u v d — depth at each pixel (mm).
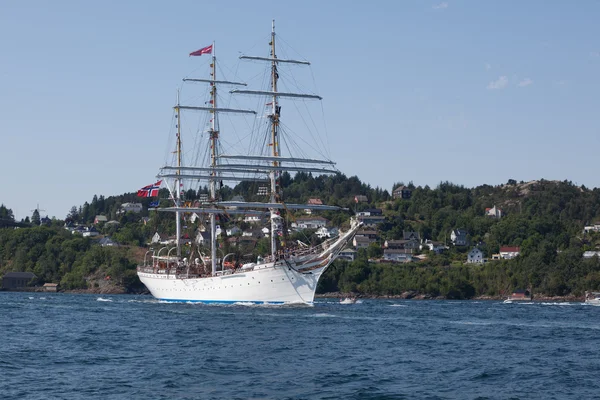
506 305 173250
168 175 157875
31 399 47438
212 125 159250
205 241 171375
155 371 57438
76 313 121625
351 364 61188
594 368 60344
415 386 52031
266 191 143250
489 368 59781
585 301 197625
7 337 82625
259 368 58750
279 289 119938
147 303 153250
